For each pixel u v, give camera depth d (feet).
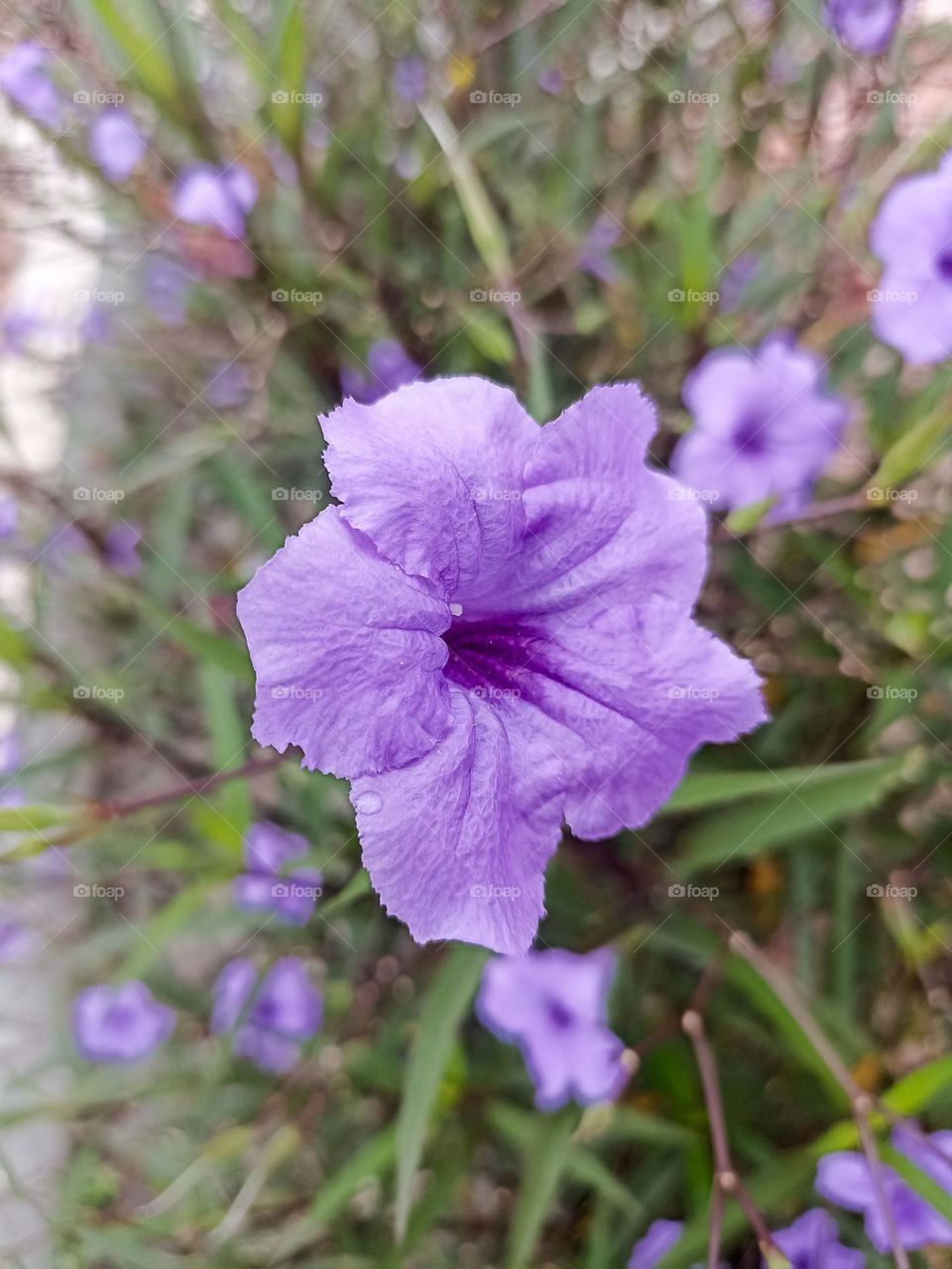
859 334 0.90
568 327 1.00
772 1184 0.70
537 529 0.54
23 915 1.03
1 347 1.21
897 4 0.87
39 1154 0.96
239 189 0.86
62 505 1.04
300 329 0.95
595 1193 0.87
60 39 0.91
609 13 0.99
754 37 0.97
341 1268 0.86
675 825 0.89
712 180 0.80
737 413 0.82
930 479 0.89
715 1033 0.88
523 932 0.49
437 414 0.50
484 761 0.51
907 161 0.83
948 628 0.83
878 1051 0.83
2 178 1.00
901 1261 0.60
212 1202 0.93
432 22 1.00
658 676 0.54
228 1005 0.93
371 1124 0.94
